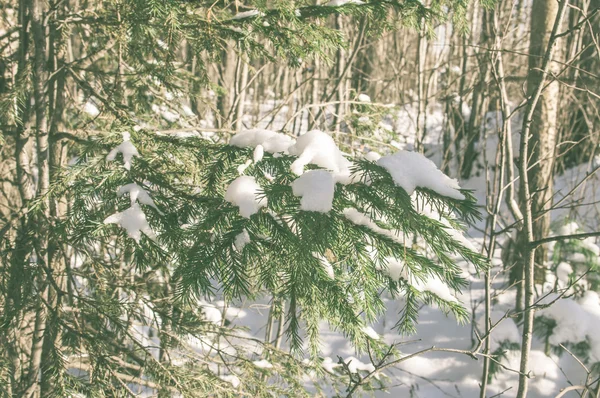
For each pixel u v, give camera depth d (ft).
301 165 5.45
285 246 5.39
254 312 19.31
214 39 7.86
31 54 9.59
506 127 10.80
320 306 6.55
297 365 10.37
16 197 13.00
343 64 19.56
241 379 9.62
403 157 5.49
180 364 9.90
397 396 17.21
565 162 28.09
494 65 11.23
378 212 5.87
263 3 7.51
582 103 22.82
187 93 10.60
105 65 12.68
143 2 7.36
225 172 6.64
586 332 17.54
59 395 7.52
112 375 8.30
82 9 10.50
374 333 8.23
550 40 9.75
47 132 9.00
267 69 35.40
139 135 8.16
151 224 6.43
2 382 8.17
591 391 11.08
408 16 8.00
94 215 6.78
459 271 5.73
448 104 25.82
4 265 8.43
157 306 9.98
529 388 17.03
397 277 6.13
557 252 19.58
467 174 30.07
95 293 9.50
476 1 8.59
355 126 14.79
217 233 5.57
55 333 8.23
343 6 7.72
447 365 18.06
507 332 17.84
